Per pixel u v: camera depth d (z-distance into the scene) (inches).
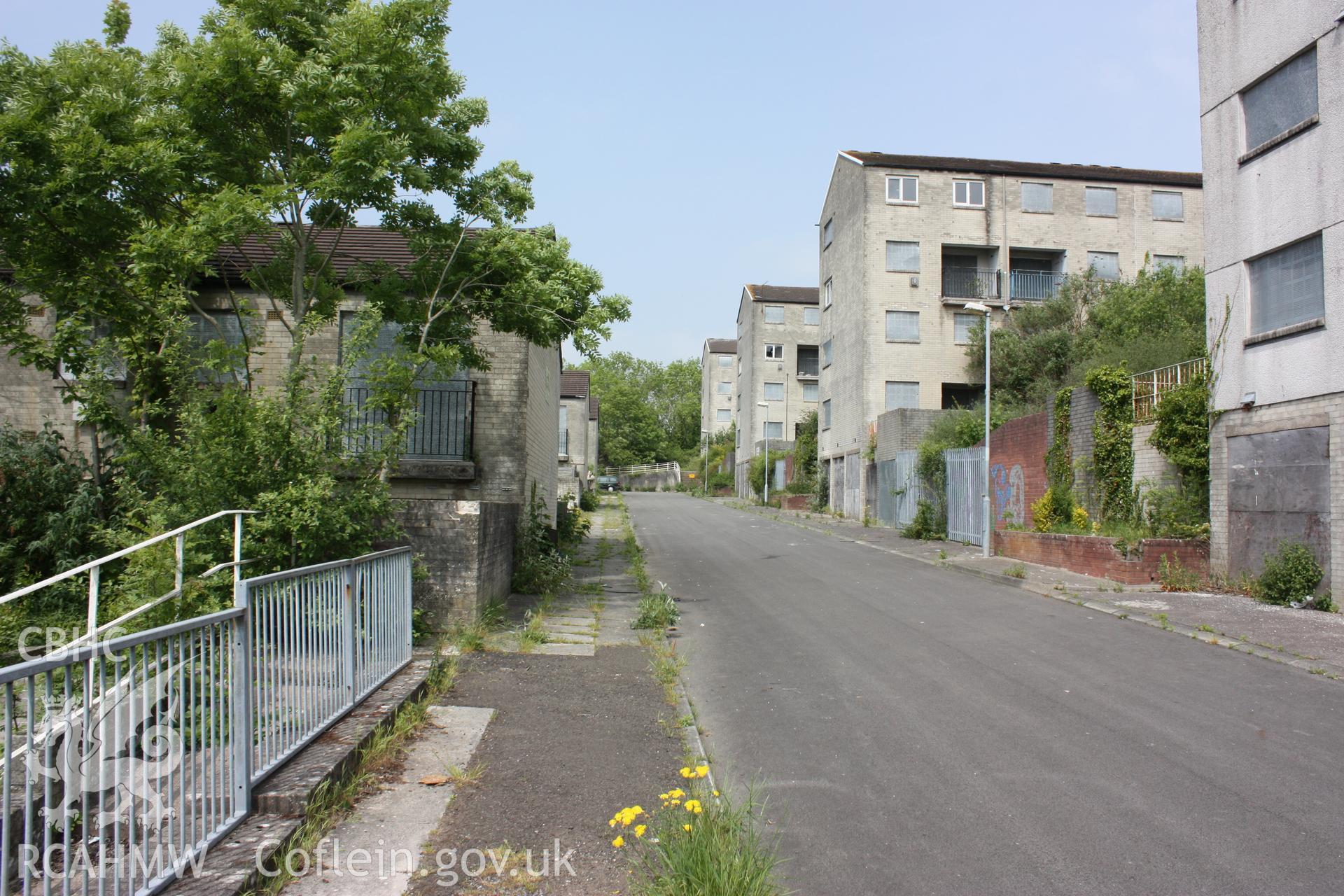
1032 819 199.6
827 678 333.1
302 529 308.7
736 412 2694.4
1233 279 535.2
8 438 454.3
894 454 1200.2
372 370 376.8
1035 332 1255.5
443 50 413.7
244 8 407.8
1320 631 401.7
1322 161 470.9
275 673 192.2
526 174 482.3
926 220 1365.7
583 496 1713.8
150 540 213.8
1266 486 505.4
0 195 372.2
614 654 373.4
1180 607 470.0
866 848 184.4
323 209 430.0
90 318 395.2
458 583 388.2
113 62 390.0
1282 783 222.2
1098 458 658.2
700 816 165.6
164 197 394.6
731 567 713.0
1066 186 1386.6
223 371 367.2
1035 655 368.5
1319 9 474.6
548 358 851.4
